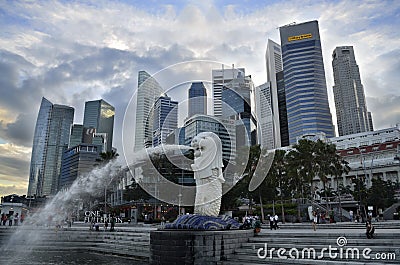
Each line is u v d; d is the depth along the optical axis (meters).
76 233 25.86
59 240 24.95
